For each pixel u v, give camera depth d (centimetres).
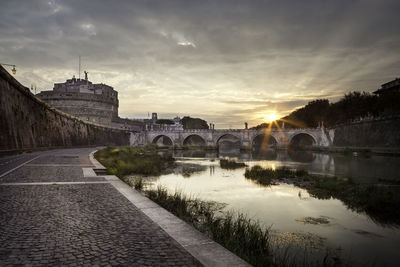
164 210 795
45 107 4500
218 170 3528
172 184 2345
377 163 4322
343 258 955
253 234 953
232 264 446
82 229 609
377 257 973
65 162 2141
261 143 16050
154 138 11675
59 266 428
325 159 5406
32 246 504
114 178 1396
